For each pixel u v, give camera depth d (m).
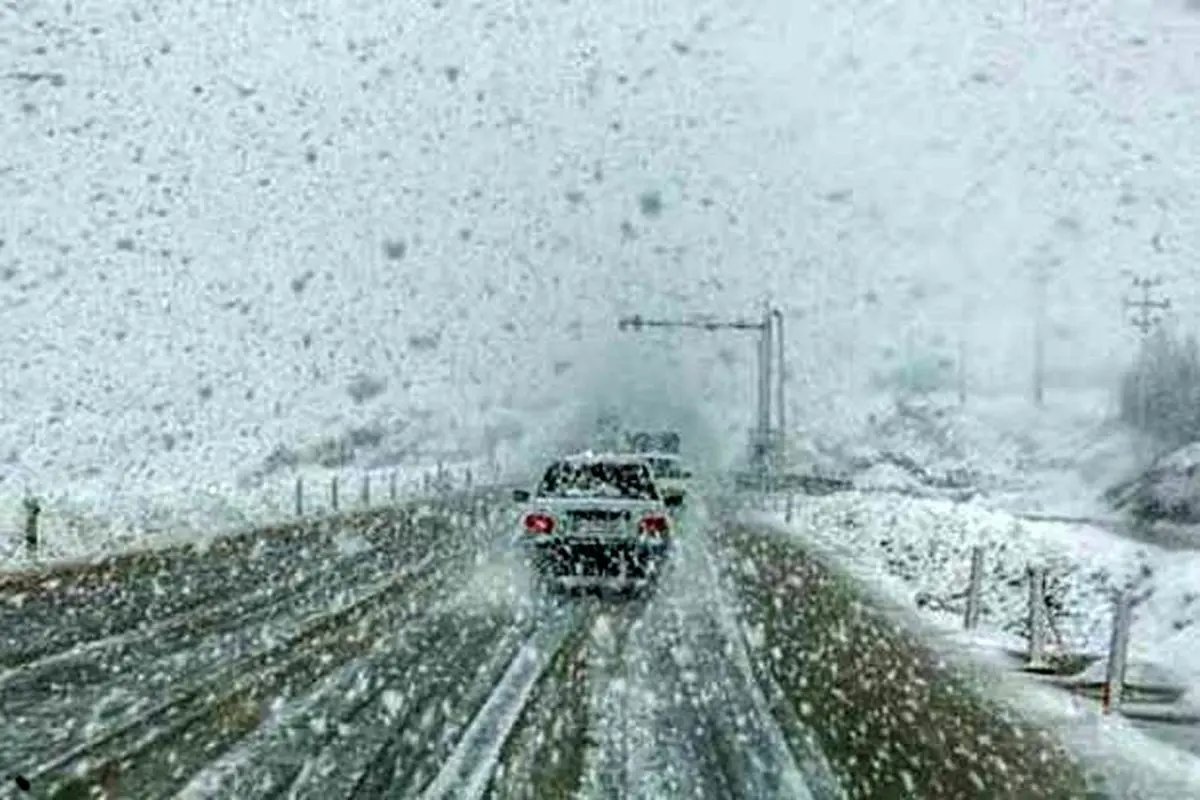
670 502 27.48
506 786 9.98
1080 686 15.55
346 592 22.84
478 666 15.53
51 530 30.25
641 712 12.99
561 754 11.11
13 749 11.03
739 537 36.62
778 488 64.94
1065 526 40.22
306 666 15.42
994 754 11.70
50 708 12.85
